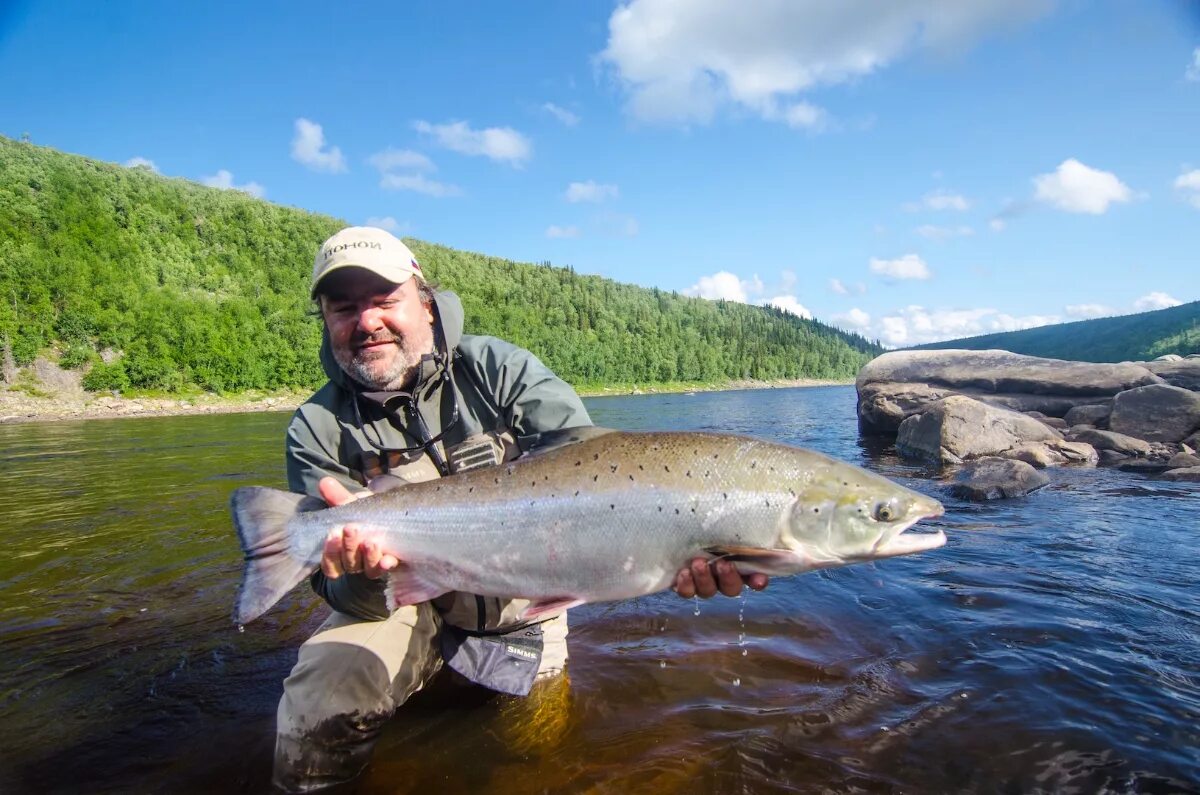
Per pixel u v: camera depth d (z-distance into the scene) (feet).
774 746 3.20
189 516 8.80
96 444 20.54
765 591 5.25
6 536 7.86
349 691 3.10
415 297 3.66
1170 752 3.02
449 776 3.10
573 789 2.97
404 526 3.26
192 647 4.58
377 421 3.72
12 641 4.70
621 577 3.21
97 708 3.78
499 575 3.24
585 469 3.27
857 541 3.16
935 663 3.92
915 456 12.86
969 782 2.90
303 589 5.85
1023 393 14.46
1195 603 4.67
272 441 20.71
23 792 3.07
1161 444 11.38
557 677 3.89
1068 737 3.15
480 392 3.75
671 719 3.46
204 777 3.17
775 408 37.45
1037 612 4.58
